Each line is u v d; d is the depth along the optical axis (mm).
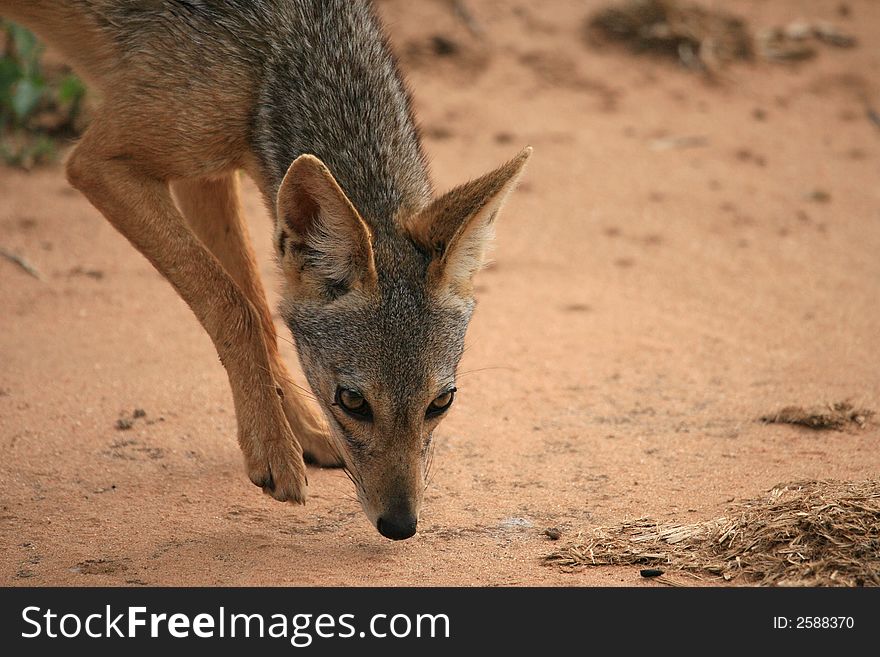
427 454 9297
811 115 24109
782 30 27062
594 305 15195
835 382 12641
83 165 9703
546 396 12336
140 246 9727
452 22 24422
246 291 10984
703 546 8758
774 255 17438
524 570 8641
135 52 9594
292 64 9758
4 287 14602
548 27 25172
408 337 8789
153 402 11797
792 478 10109
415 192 9789
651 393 12453
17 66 18406
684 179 20344
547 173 19969
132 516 9555
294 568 8703
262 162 9734
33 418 11242
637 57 25031
